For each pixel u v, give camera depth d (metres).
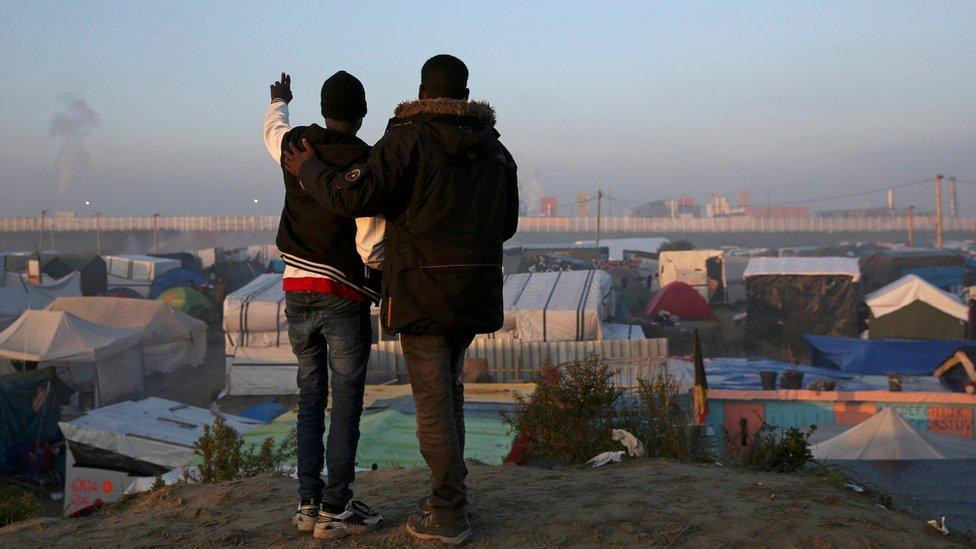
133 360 30.92
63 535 3.73
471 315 3.06
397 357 28.67
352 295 3.33
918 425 20.08
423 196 3.01
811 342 30.67
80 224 158.50
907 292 38.84
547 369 7.37
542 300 32.91
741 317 49.81
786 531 3.25
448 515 3.22
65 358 27.88
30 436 22.22
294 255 3.34
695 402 13.99
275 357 32.50
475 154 3.05
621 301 51.00
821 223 166.88
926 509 11.04
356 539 3.31
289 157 3.16
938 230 100.38
